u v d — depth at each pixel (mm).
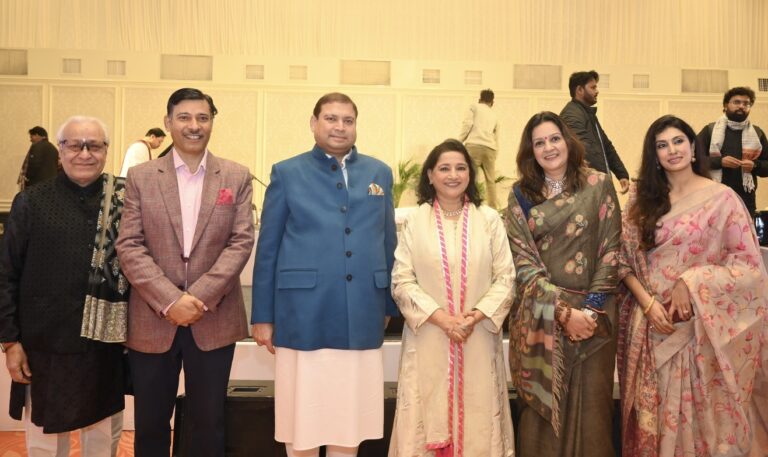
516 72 8055
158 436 2297
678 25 8133
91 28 7812
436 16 8000
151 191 2256
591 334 2221
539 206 2361
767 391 2457
